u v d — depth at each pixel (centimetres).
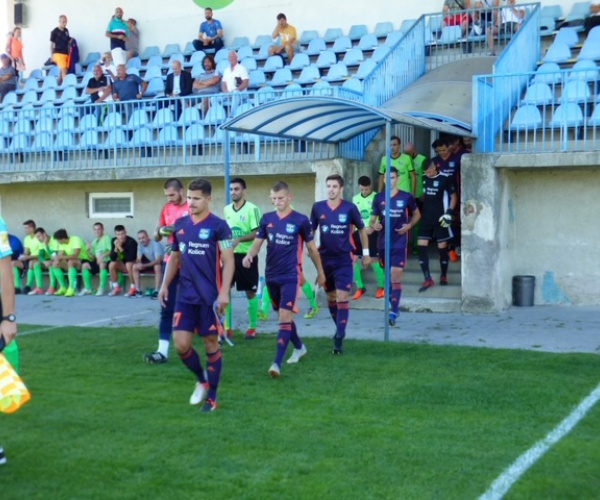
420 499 442
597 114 1098
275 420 594
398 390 672
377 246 1152
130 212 1499
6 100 1919
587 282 1138
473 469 485
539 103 1179
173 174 1373
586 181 1131
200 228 620
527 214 1170
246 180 1366
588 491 450
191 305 619
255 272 930
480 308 1100
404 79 1395
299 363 786
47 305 1328
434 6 1675
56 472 494
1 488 468
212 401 625
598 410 603
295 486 464
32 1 2109
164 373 760
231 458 513
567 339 894
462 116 1172
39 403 654
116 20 1891
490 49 1436
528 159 1071
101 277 1449
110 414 618
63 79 1917
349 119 1117
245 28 1880
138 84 1611
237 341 920
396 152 1252
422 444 533
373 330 990
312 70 1554
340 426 577
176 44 1928
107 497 454
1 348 491
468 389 668
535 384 679
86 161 1484
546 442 532
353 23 1758
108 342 931
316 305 1175
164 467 499
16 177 1534
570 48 1355
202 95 1384
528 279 1151
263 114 959
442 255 1173
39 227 1581
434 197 1165
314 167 1243
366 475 479
